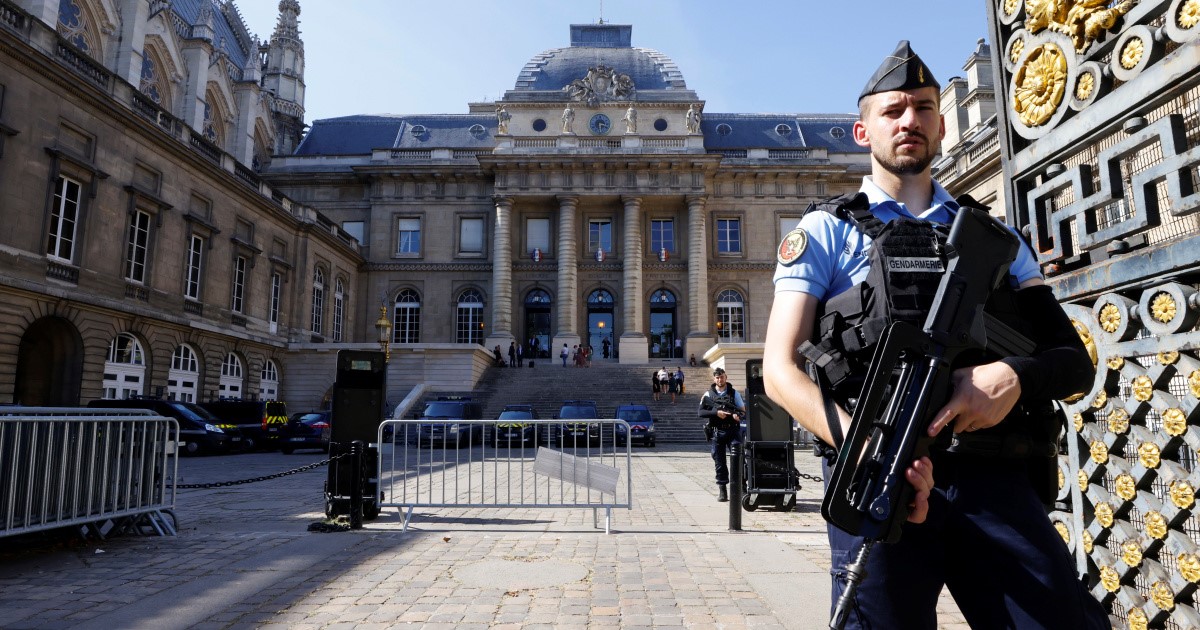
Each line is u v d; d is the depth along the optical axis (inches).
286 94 2214.6
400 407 1211.2
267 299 1381.6
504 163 1705.2
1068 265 109.7
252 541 275.4
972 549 64.1
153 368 1036.5
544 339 1755.7
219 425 940.6
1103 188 100.3
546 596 190.4
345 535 290.0
